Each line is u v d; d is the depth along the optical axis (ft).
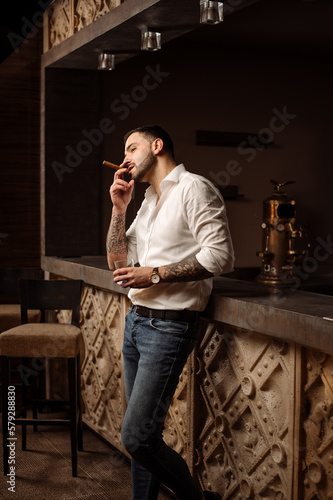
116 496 9.02
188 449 8.59
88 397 11.98
